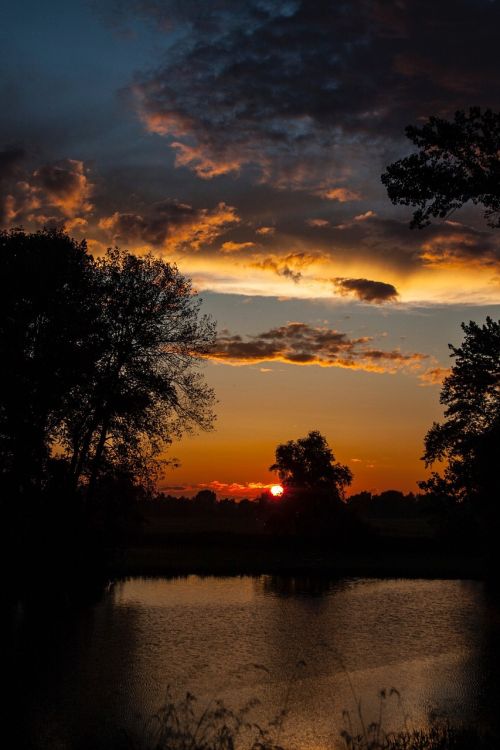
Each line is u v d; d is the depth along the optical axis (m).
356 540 89.50
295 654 26.44
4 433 31.84
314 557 80.06
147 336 37.50
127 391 36.81
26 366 31.84
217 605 40.97
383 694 12.70
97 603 40.00
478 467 44.03
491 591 51.19
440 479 49.66
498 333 42.22
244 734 15.33
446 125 15.77
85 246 37.38
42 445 32.91
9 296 32.41
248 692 20.05
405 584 56.50
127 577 57.31
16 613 33.53
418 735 14.11
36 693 18.97
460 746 13.05
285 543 90.25
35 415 32.62
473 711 17.89
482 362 42.88
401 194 16.31
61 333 33.50
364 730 14.29
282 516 99.12
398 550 89.44
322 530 93.00
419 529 149.75
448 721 16.67
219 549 85.94
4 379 31.34
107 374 36.22
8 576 35.09
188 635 30.08
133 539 50.69
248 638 29.86
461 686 21.05
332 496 97.62
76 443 36.09
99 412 35.97
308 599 45.22
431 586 54.81
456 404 45.06
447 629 33.22
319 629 32.91
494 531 50.50
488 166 15.78
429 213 16.34
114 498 40.94
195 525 158.00
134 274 37.84
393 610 40.25
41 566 36.22
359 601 44.69
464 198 15.98
